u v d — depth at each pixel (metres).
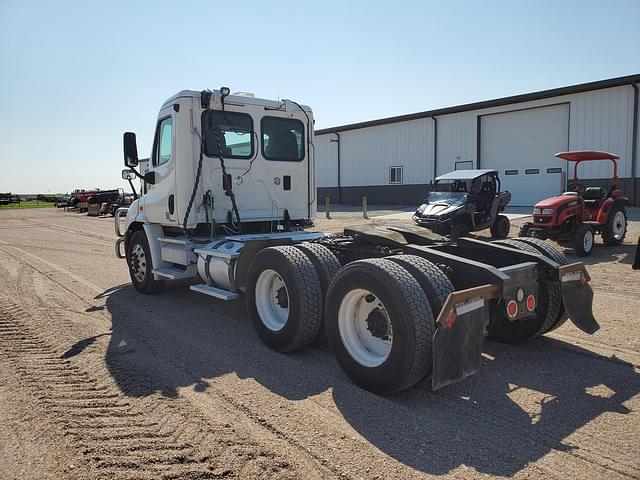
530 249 5.13
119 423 3.57
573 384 4.18
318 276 4.85
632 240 12.96
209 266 6.25
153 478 2.88
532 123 24.14
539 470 2.91
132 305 7.19
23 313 6.75
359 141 31.98
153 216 7.45
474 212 13.61
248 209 7.11
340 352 4.29
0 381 4.37
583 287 4.76
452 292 3.84
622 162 21.08
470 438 3.30
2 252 13.60
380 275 3.88
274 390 4.12
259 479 2.85
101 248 14.54
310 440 3.29
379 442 3.25
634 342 5.19
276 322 5.16
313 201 7.80
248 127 7.06
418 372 3.73
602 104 21.50
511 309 4.08
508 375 4.39
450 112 26.86
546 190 23.89
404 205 29.70
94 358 4.96
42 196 69.81
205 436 3.36
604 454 3.08
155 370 4.62
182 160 6.66
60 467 3.01
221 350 5.17
